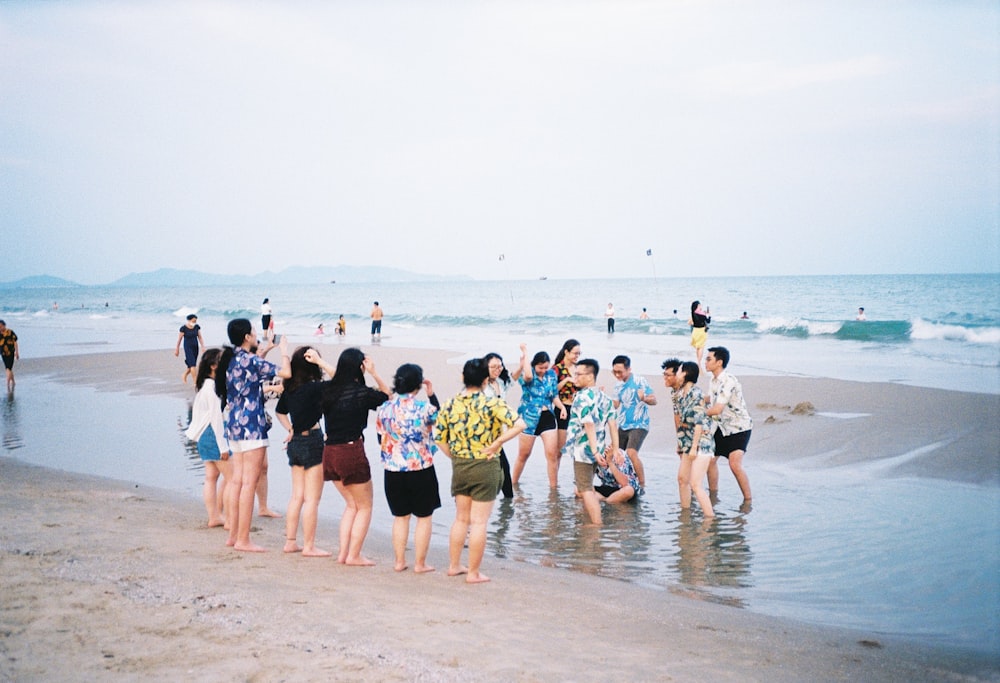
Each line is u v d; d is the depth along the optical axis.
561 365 10.02
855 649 4.85
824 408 13.69
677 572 6.56
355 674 4.03
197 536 7.13
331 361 23.39
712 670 4.43
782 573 6.48
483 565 6.78
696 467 8.34
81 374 22.30
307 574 6.04
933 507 8.22
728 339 30.20
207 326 48.06
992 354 22.75
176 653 4.20
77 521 7.42
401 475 6.25
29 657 4.05
